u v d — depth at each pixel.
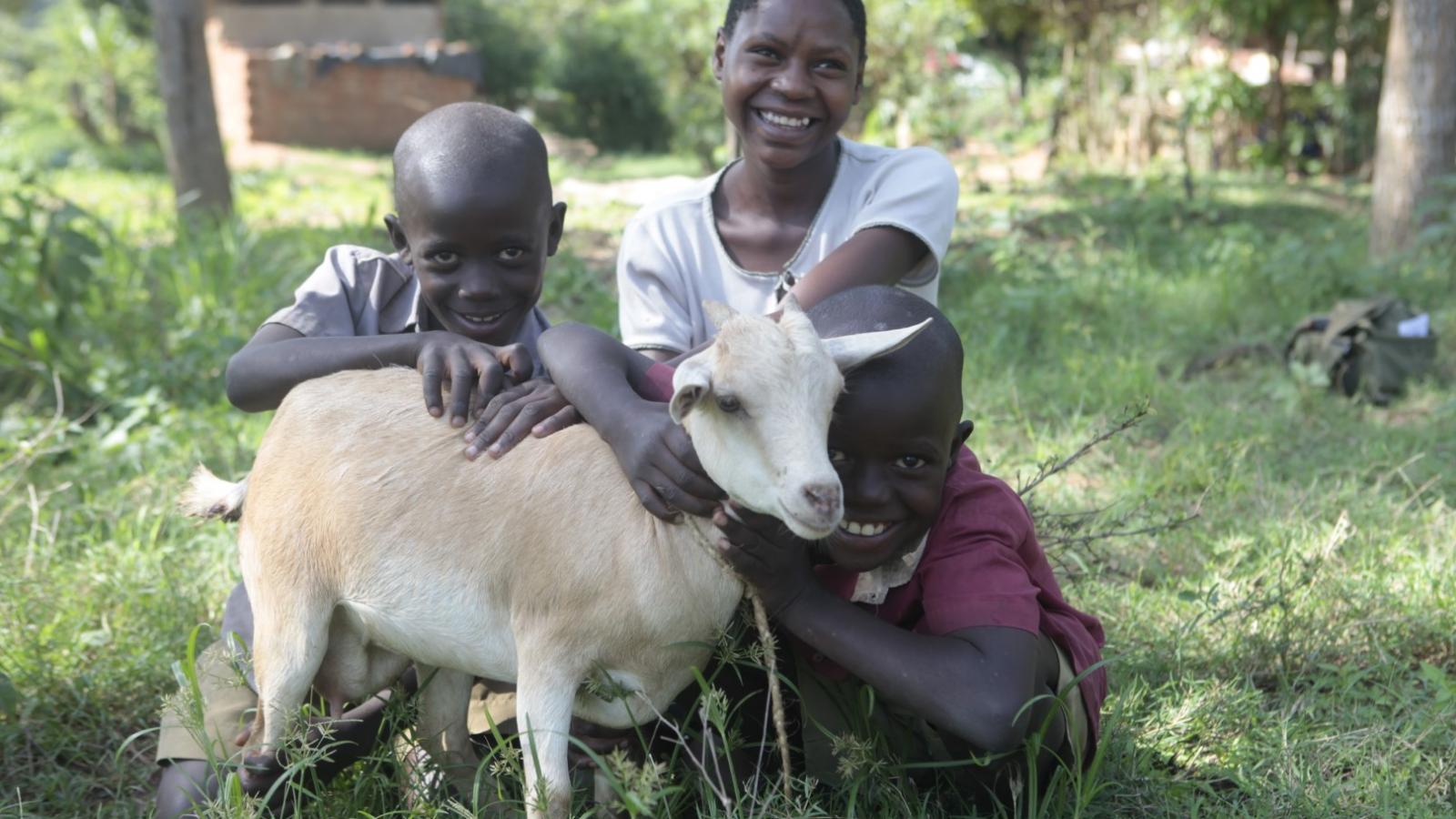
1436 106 9.57
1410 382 6.57
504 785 3.02
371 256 3.31
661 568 2.55
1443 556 4.44
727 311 2.39
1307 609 3.89
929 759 3.13
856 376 2.47
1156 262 9.73
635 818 2.51
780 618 2.67
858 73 3.60
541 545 2.60
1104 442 5.62
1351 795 3.13
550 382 2.85
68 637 3.96
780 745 2.71
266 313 7.36
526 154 3.04
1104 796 3.10
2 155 20.55
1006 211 11.18
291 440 2.83
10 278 6.96
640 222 3.76
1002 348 7.23
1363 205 13.50
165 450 5.75
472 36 27.77
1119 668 3.67
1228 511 4.91
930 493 2.57
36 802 3.24
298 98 23.02
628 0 27.64
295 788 2.75
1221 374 7.08
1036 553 2.97
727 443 2.31
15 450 5.60
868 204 3.57
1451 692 3.43
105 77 26.00
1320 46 17.08
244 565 2.91
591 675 2.63
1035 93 17.50
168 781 3.02
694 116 17.59
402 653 2.86
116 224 11.84
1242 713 3.47
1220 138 17.25
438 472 2.71
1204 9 15.71
